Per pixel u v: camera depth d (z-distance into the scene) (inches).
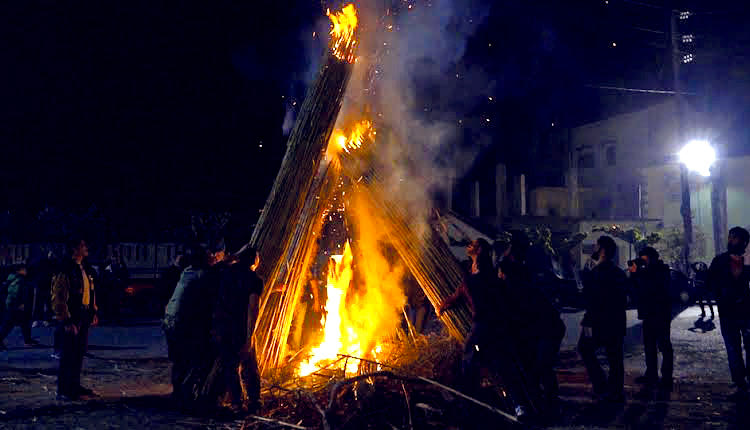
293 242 348.5
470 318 314.8
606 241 324.2
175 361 304.0
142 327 680.4
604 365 422.6
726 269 340.2
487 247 296.5
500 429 263.1
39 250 1031.0
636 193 1680.6
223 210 1147.3
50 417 281.6
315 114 345.1
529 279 304.5
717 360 438.9
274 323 332.8
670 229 1299.2
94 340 567.8
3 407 301.1
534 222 1567.4
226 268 289.0
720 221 1256.8
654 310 351.9
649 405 305.0
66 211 1131.3
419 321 432.1
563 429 261.7
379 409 271.6
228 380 282.5
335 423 256.1
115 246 1090.1
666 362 348.8
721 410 294.4
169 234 1175.6
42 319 698.2
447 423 267.9
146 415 285.6
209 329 304.3
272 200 335.6
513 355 289.3
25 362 446.0
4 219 1093.8
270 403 289.6
